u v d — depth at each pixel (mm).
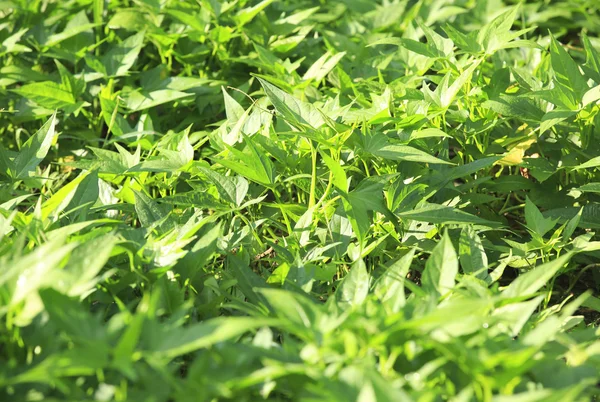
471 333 1925
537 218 2197
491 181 2379
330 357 1883
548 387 1896
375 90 2504
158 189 2420
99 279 1937
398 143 2260
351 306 1979
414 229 2252
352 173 2365
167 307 2049
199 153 2590
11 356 1894
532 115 2348
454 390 1891
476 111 2443
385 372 1887
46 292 1856
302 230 2191
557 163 2438
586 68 2377
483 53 2416
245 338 1981
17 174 2297
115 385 1859
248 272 2104
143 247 2035
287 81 2592
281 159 2289
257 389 1886
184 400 1827
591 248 2178
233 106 2371
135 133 2463
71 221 2195
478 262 2113
